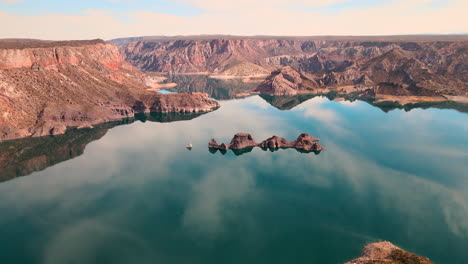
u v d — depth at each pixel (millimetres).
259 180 135625
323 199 117375
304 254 84812
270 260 82438
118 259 82625
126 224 99688
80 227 97875
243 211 108500
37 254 84250
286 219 103125
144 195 120500
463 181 131125
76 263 80875
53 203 113375
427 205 111188
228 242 90562
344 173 142500
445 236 92250
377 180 134000
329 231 95938
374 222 100625
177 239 92125
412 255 78375
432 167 147125
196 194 121812
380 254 82688
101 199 116688
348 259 82438
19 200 115562
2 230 95812
